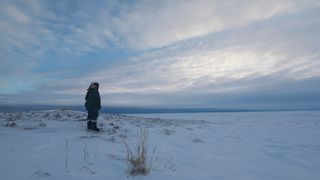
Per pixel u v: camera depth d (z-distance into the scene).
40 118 11.98
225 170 5.39
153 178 4.42
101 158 5.38
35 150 5.65
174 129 13.15
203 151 7.50
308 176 5.46
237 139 11.05
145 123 14.59
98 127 10.09
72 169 4.51
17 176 3.96
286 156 7.62
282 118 35.31
